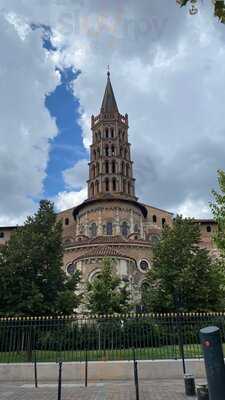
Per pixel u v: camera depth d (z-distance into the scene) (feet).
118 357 64.49
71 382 59.00
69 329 66.64
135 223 240.53
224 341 63.67
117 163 294.46
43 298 104.17
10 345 65.92
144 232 264.31
